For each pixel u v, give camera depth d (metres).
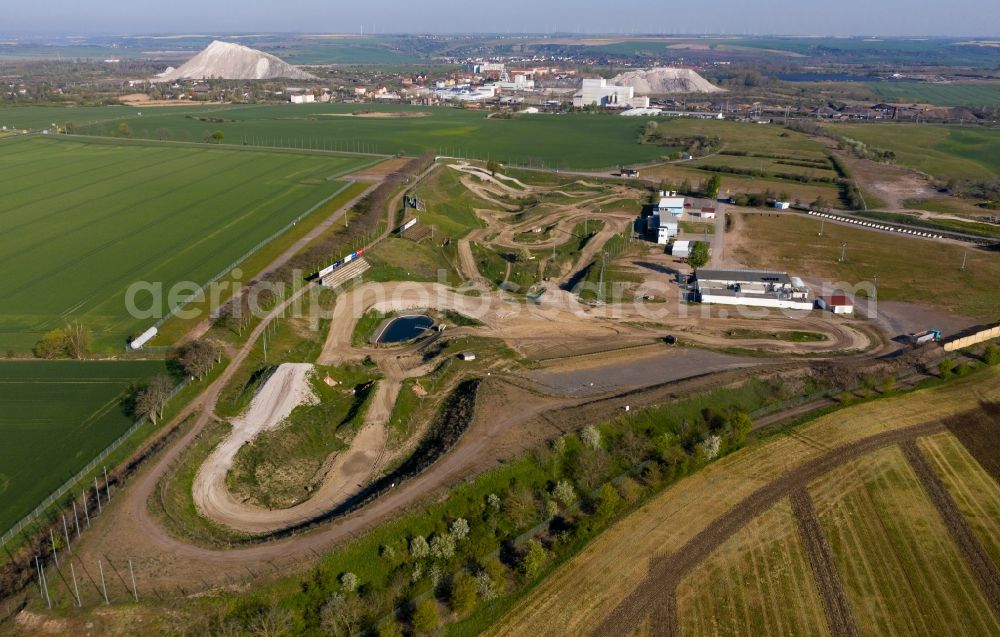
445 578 76.12
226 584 70.00
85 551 73.00
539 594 75.44
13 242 171.88
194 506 83.25
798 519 87.31
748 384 116.25
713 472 96.44
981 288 166.00
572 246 194.38
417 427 103.75
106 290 143.38
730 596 75.19
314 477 92.56
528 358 124.44
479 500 85.88
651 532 84.56
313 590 71.62
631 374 118.94
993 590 77.31
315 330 132.00
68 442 92.81
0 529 76.88
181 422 98.81
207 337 121.94
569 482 91.06
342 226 186.12
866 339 138.38
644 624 71.69
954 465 99.38
